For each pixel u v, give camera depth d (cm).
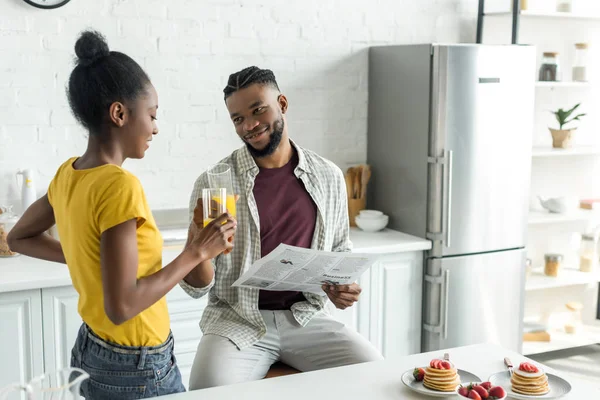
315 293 261
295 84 396
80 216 178
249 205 260
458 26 431
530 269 432
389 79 393
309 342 258
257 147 257
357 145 415
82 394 194
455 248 375
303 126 401
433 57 362
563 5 423
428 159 369
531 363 210
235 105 254
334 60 402
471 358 214
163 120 369
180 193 377
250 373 246
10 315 290
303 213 265
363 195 404
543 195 459
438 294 375
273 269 228
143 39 359
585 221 470
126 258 174
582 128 463
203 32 371
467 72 364
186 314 323
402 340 376
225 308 262
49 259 211
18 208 346
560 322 458
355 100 411
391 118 395
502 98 374
